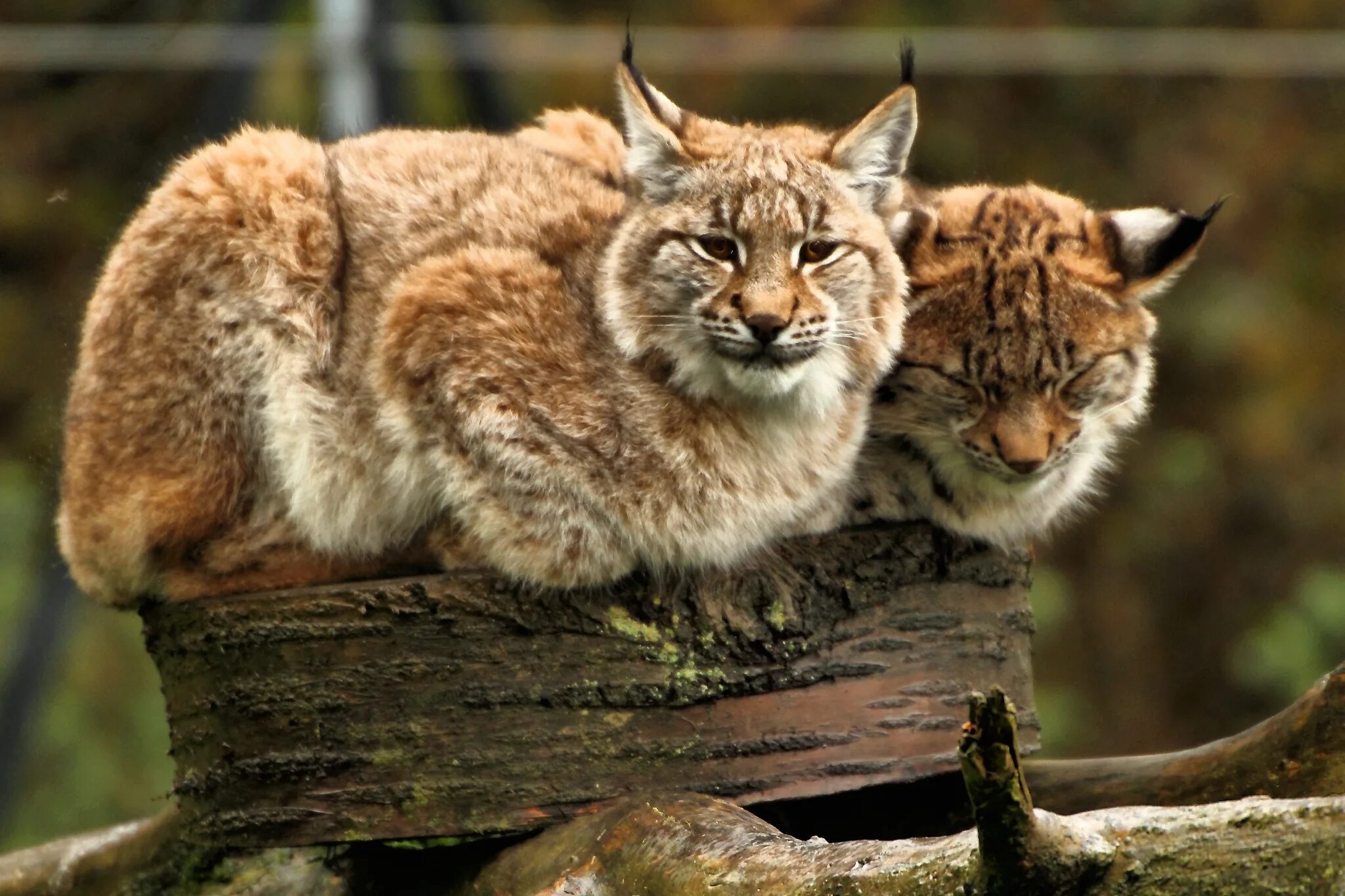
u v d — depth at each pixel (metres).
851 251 10.02
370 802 8.81
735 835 8.00
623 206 10.59
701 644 9.08
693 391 9.70
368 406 9.96
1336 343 25.48
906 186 11.70
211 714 9.05
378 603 8.83
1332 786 8.67
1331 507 24.81
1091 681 24.86
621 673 8.98
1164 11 25.41
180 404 9.97
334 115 17.84
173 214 9.96
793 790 9.15
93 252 25.36
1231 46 24.38
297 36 21.84
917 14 25.59
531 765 8.86
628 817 8.45
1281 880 6.41
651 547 9.38
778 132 10.62
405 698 8.83
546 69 24.67
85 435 10.23
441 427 9.66
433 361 9.66
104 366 10.13
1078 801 9.52
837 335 9.85
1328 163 25.67
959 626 9.65
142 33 21.59
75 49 21.41
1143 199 25.31
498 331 9.69
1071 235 10.94
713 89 25.05
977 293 10.53
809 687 9.23
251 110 19.05
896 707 9.40
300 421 9.98
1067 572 25.23
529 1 26.27
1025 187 12.35
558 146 11.71
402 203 10.38
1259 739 9.01
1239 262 25.38
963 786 9.76
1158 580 25.23
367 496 10.06
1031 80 25.53
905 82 10.42
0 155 26.14
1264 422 24.86
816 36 24.88
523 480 9.52
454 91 21.84
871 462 10.45
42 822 20.48
